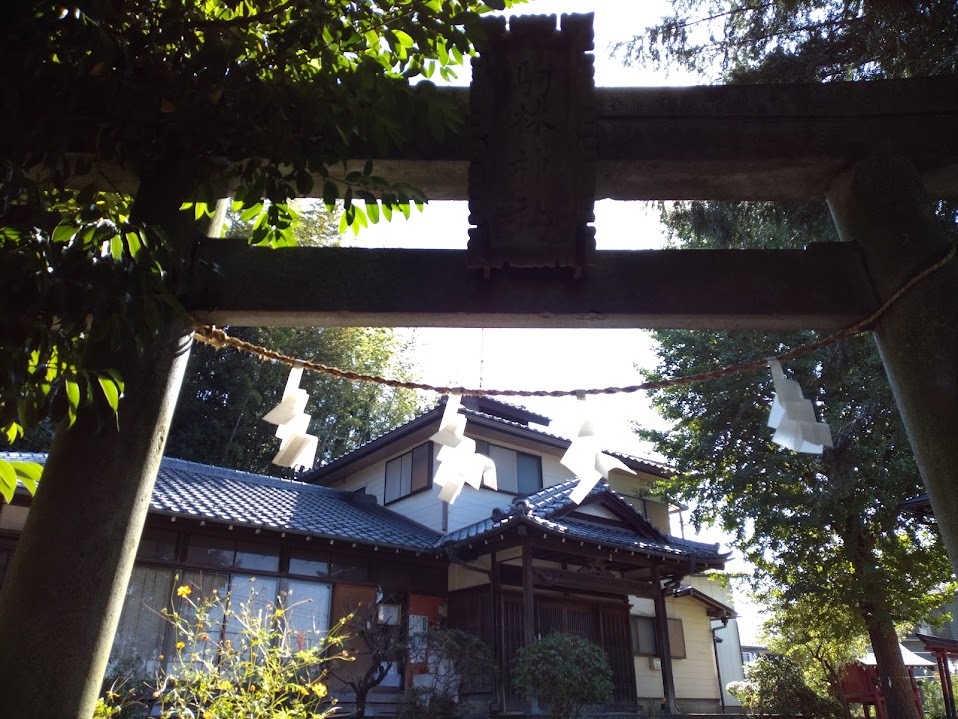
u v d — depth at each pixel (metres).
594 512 12.01
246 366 18.67
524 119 2.23
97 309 1.77
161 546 9.10
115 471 1.89
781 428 2.18
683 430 11.92
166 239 2.00
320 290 2.22
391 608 10.77
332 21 2.14
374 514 12.77
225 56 2.10
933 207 2.27
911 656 13.52
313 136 2.25
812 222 5.36
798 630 11.48
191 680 4.17
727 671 17.00
